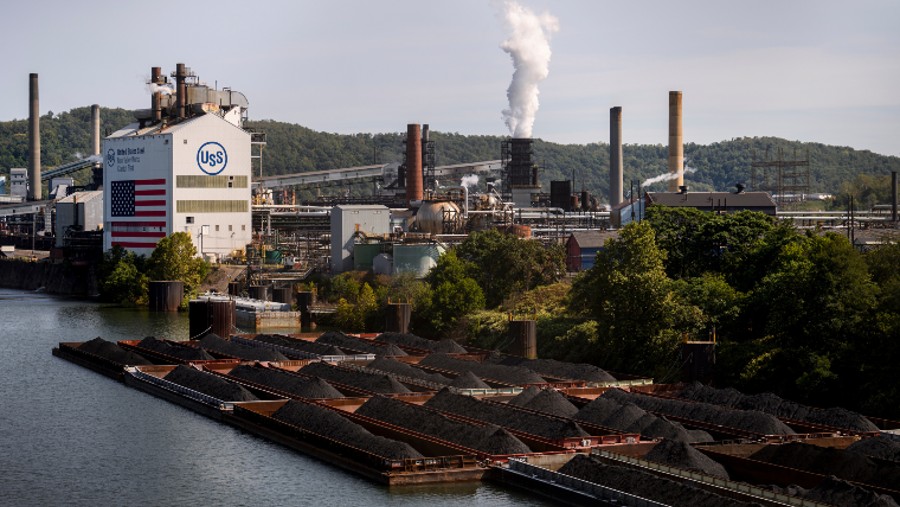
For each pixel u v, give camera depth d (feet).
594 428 409.49
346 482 371.76
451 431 406.62
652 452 367.45
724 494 322.75
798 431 411.75
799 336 494.59
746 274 602.85
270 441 431.43
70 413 483.92
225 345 645.92
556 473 353.10
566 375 530.68
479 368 546.67
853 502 309.63
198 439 433.89
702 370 509.76
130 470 390.42
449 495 355.77
